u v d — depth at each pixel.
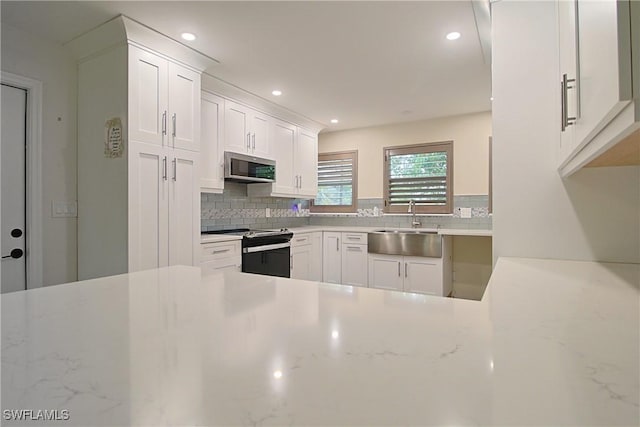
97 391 0.42
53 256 2.39
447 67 2.84
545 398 0.39
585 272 1.25
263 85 3.25
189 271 1.23
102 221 2.36
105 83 2.33
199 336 0.60
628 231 1.48
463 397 0.40
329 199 5.19
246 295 0.89
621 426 0.34
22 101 2.30
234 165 3.33
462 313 0.74
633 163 1.36
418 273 3.82
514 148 1.64
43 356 0.52
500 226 1.66
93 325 0.66
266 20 2.13
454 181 4.30
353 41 2.41
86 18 2.09
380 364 0.49
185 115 2.59
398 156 4.68
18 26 2.18
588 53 0.80
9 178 2.25
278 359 0.50
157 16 2.08
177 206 2.52
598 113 0.70
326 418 0.36
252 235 3.32
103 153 2.35
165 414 0.37
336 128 4.97
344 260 4.33
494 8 1.69
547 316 0.71
